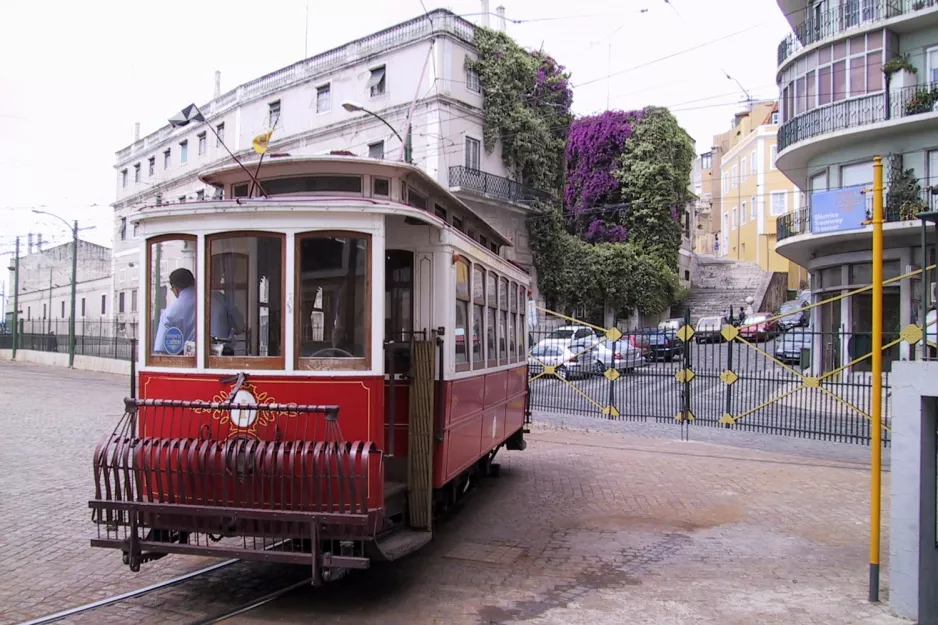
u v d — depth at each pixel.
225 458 5.12
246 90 36.78
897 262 22.09
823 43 23.83
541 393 17.19
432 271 6.63
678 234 42.56
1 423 14.91
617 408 15.86
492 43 31.98
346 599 5.79
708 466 11.63
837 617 5.53
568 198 43.12
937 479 5.46
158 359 5.83
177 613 5.39
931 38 22.34
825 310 25.25
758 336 16.86
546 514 8.72
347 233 5.62
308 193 6.68
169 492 5.23
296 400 5.48
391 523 5.90
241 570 6.41
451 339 6.71
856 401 13.00
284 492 5.10
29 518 7.90
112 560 6.60
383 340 5.67
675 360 15.42
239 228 5.64
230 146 37.56
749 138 56.38
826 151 24.27
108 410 17.45
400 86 30.86
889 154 22.44
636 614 5.57
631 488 10.12
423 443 6.05
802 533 7.93
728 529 8.08
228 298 5.68
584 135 42.50
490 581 6.30
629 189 41.16
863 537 7.79
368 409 5.51
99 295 48.47
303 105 34.38
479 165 31.84
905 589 5.54
